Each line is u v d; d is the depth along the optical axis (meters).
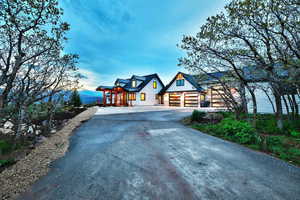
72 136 4.83
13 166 2.63
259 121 6.43
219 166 2.70
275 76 4.38
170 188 2.00
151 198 1.78
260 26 4.01
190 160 2.96
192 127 6.41
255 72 5.04
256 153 3.39
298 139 4.21
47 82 4.57
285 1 3.32
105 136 4.84
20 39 3.17
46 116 5.32
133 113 11.24
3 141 3.54
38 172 2.43
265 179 2.24
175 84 20.44
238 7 3.96
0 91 3.11
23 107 3.69
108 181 2.17
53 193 1.88
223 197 1.80
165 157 3.12
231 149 3.66
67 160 2.93
